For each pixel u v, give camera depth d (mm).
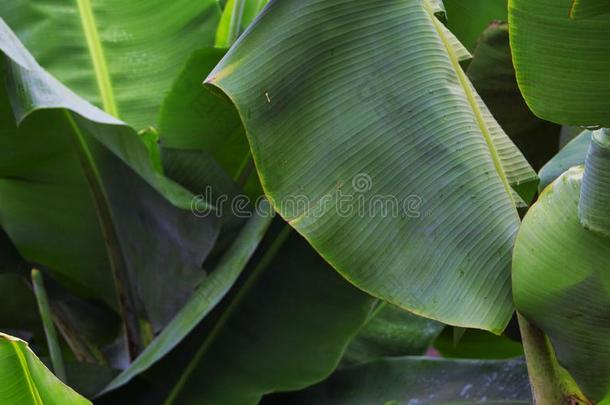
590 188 2051
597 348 2158
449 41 2316
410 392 2672
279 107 2166
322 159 2166
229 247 2703
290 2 2207
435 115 2234
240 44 2195
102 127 2564
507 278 2207
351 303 2629
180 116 2697
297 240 2672
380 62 2219
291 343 2625
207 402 2598
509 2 1962
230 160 2816
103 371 2686
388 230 2168
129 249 2850
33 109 2438
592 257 2100
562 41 1957
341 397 2709
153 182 2574
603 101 1997
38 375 2029
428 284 2170
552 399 2242
